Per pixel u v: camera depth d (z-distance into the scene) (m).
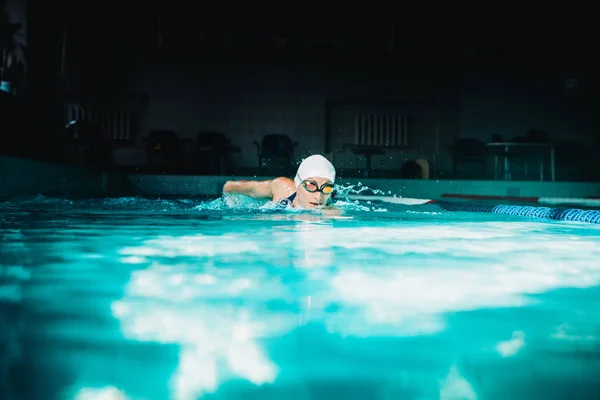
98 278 1.17
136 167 11.03
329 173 3.45
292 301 0.97
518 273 1.29
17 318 0.84
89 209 3.78
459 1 11.33
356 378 0.62
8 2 8.66
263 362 0.66
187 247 1.71
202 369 0.63
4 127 7.54
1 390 0.56
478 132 11.48
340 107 11.47
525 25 11.40
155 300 0.97
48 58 9.71
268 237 2.03
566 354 0.70
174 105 11.22
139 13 11.05
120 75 11.07
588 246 1.88
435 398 0.56
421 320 0.85
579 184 7.96
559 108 11.39
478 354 0.70
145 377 0.61
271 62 11.34
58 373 0.61
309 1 11.28
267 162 11.21
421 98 11.41
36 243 1.81
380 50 11.36
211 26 11.17
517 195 7.88
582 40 11.43
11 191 4.98
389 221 2.92
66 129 9.41
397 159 11.39
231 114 11.31
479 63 11.45
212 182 7.86
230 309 0.91
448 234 2.26
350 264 1.40
